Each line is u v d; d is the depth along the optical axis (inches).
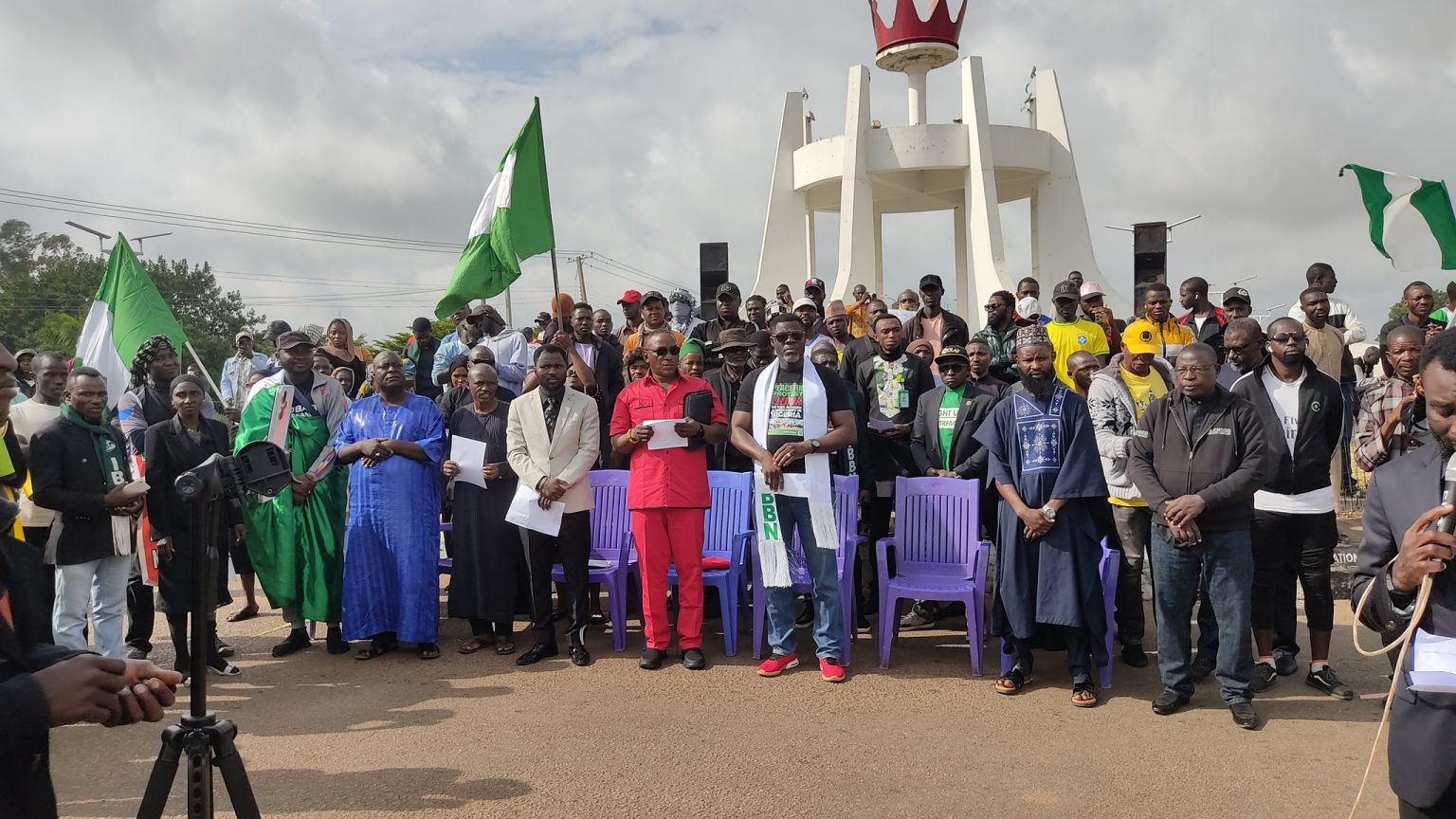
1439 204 288.8
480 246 292.4
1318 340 329.4
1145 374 259.1
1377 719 198.7
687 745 187.5
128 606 271.0
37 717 70.7
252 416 268.4
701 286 548.4
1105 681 221.3
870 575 292.8
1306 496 215.5
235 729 107.4
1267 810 157.9
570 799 163.9
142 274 340.2
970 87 708.7
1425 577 94.0
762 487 234.1
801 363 236.4
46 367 246.7
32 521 232.7
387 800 165.2
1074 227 744.3
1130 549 240.8
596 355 327.0
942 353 275.7
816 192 786.2
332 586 261.7
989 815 156.6
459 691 225.8
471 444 259.3
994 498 238.5
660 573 239.5
